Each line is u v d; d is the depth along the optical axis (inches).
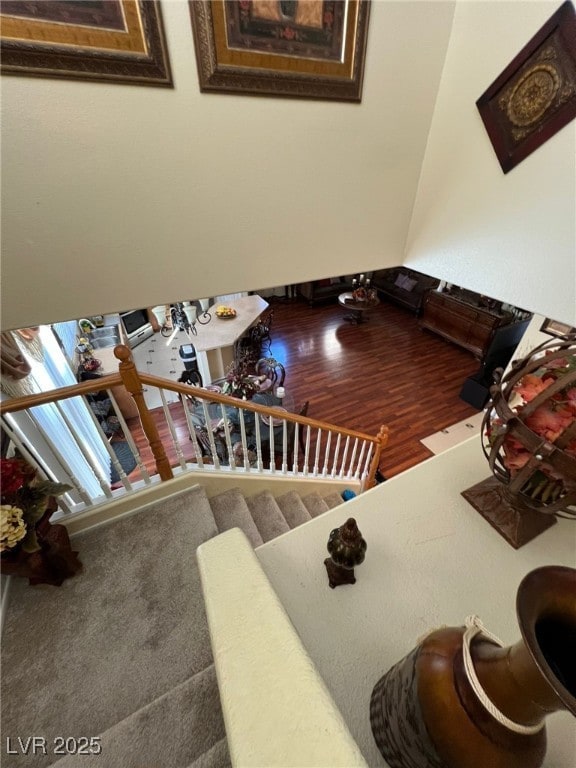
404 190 50.6
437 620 26.1
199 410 139.3
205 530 69.1
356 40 35.9
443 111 44.6
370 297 246.1
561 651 16.0
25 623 54.6
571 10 29.6
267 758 14.1
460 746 13.7
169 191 36.2
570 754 20.3
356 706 22.1
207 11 29.5
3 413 52.3
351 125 41.5
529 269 40.6
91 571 61.6
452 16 39.3
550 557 30.0
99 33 27.5
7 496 49.4
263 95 35.3
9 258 33.4
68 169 31.6
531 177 37.4
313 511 97.7
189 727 42.1
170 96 32.0
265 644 18.4
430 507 34.3
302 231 46.1
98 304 38.9
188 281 42.1
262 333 222.2
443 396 185.2
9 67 26.5
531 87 34.4
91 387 58.0
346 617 26.3
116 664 50.5
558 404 21.1
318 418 171.8
